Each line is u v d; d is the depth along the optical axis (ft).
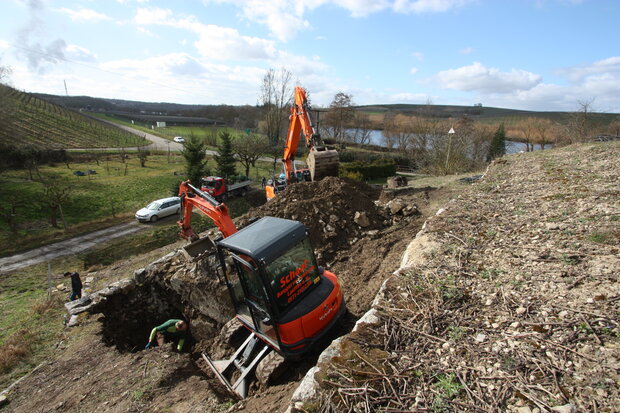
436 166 90.74
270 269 16.22
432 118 155.84
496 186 33.65
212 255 27.68
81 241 55.98
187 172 89.10
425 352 12.41
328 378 11.78
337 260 29.71
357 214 34.27
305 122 41.11
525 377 10.52
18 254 50.47
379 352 12.67
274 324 16.30
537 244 19.07
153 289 30.66
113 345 24.94
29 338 26.32
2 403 18.99
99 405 17.39
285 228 17.57
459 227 23.52
